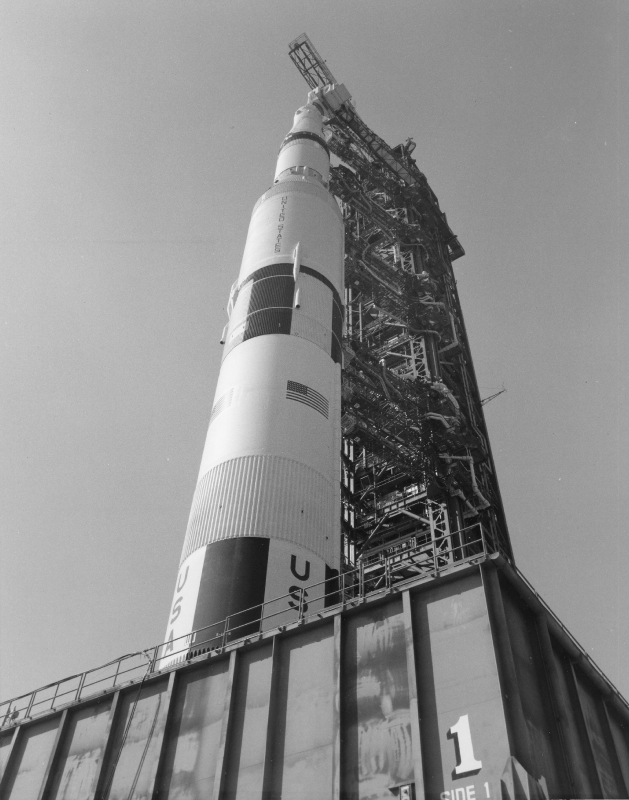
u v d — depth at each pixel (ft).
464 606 62.59
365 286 213.87
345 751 60.95
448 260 247.70
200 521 111.96
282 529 108.17
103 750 76.28
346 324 221.25
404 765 57.21
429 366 197.47
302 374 130.62
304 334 137.59
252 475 114.32
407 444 176.45
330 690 65.41
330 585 108.88
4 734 89.10
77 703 83.66
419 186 247.50
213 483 115.85
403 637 64.39
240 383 129.18
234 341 139.54
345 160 241.96
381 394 174.91
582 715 65.62
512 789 50.44
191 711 73.15
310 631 71.10
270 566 103.30
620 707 76.13
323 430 126.31
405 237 231.71
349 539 170.71
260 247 156.15
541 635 65.00
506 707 55.36
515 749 53.52
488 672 57.72
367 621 67.97
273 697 67.97
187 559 108.58
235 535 106.73
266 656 71.92
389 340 210.79
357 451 190.39
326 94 234.79
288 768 63.00
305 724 64.85
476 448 180.34
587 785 61.05
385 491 179.52
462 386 206.80
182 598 103.55
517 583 64.49
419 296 211.41
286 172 185.06
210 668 75.36
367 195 241.55
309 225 160.35
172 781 68.90
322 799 59.36
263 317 139.74
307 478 116.98
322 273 152.05
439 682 59.82
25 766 83.10
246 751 65.87
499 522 183.32
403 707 60.39
